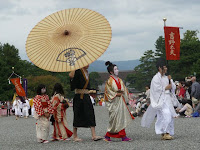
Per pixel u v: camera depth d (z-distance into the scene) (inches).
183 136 367.2
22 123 783.7
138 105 781.9
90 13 342.0
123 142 344.2
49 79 3208.7
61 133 395.5
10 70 2677.2
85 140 380.5
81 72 368.8
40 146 357.4
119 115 354.3
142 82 3703.3
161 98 353.1
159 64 358.3
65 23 338.6
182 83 701.9
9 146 373.1
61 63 315.6
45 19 347.9
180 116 680.4
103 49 316.2
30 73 3725.4
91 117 367.2
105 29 327.9
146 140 351.6
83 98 368.8
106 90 361.7
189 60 2847.0
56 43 327.6
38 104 388.8
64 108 400.8
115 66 367.6
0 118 1179.9
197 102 663.1
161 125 347.3
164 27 786.8
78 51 317.7
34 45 331.6
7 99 2503.7
